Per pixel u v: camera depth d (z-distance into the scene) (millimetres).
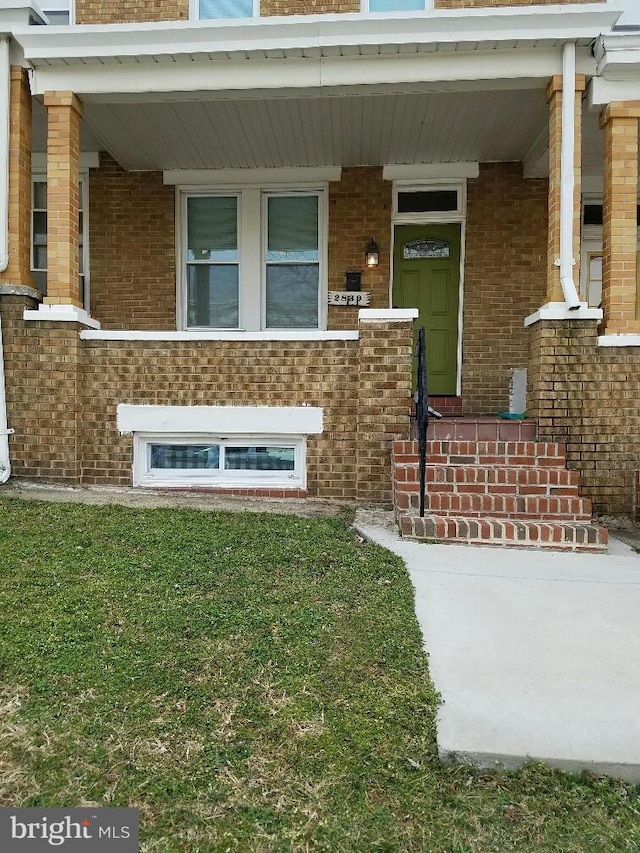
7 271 6262
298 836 1924
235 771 2178
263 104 6512
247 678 2705
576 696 2635
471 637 3174
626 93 5855
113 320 8258
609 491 5777
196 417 6172
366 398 5812
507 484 5195
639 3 7230
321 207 8250
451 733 2369
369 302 8062
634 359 5750
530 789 2162
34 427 6168
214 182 8195
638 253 8133
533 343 6027
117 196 8250
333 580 3822
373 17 5684
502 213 7918
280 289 8352
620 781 2213
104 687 2594
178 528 4652
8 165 6273
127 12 7023
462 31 5711
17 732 2316
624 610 3547
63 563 3900
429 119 6824
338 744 2328
